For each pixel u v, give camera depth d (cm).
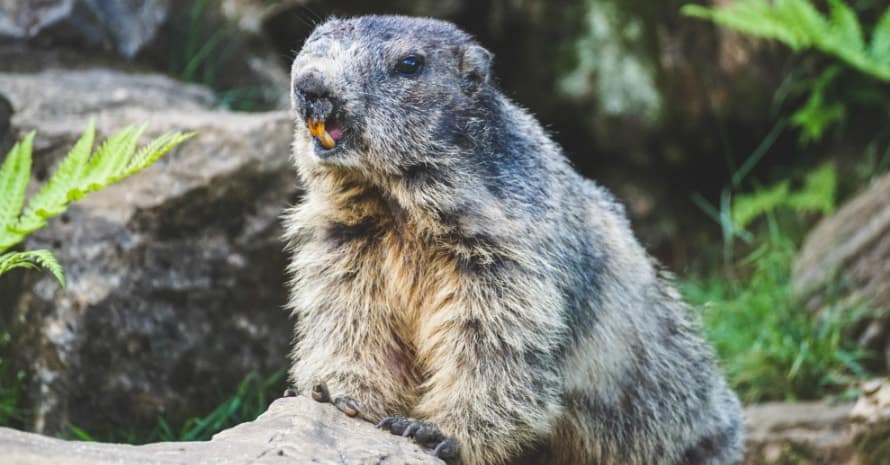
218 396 1193
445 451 796
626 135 1800
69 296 1144
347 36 873
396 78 862
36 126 1234
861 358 1379
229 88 1602
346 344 882
